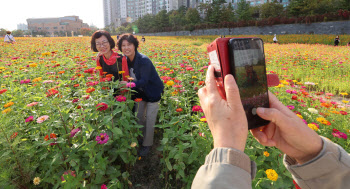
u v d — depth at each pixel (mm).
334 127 2674
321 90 5867
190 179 2189
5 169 1848
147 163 2791
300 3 40781
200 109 2387
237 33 48781
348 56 11117
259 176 1947
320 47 17203
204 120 2172
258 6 59250
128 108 2797
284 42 28734
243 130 428
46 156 2068
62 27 135750
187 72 5082
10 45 13359
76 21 142125
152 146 3148
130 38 2617
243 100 500
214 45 518
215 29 53156
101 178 2094
